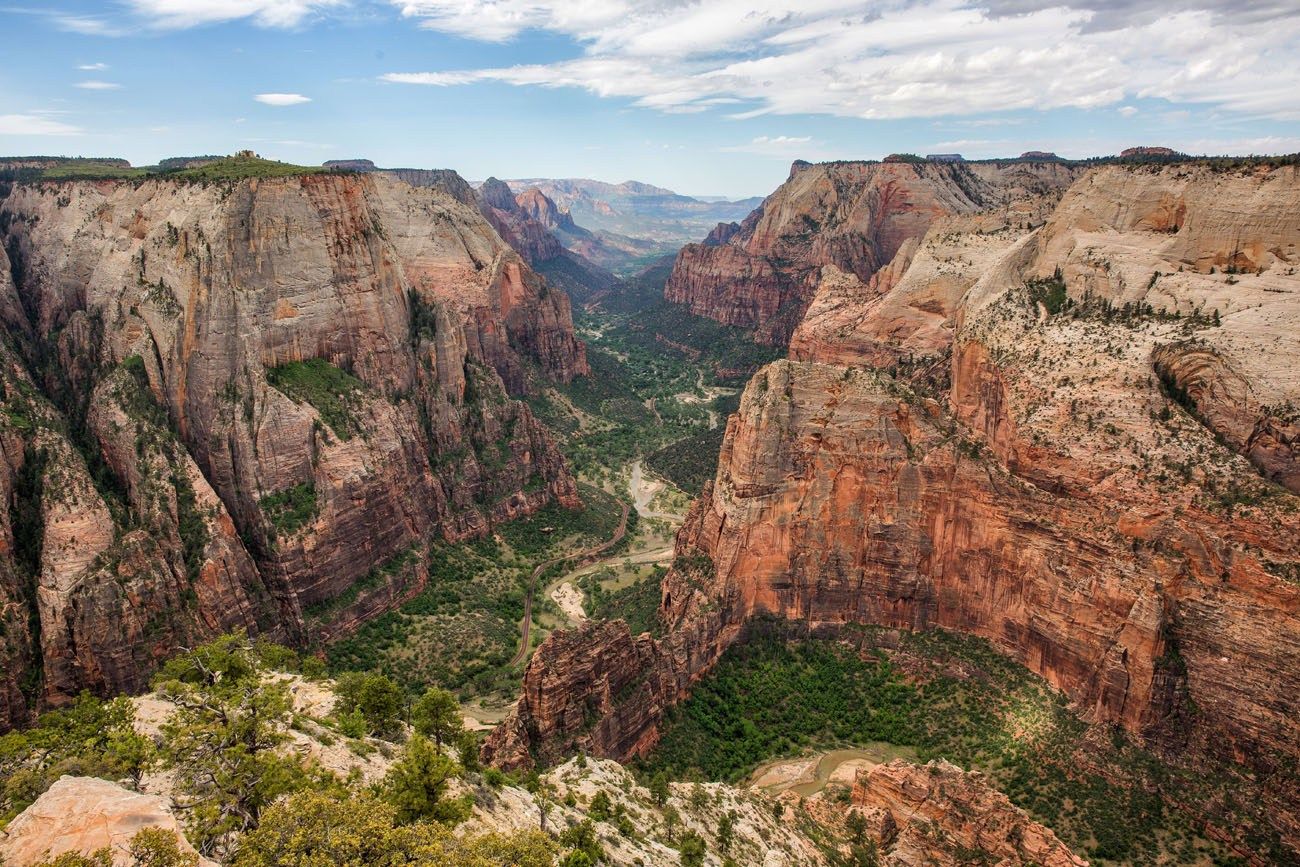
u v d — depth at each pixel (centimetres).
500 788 5391
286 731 5188
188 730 4694
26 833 2728
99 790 2944
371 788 4531
